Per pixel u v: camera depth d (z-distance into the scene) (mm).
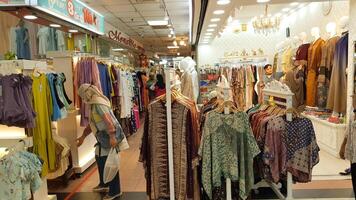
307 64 5820
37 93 3709
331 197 3582
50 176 4176
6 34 6207
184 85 5238
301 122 2852
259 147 2955
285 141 2848
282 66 7500
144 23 11188
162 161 2953
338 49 4945
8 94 3178
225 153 2779
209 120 2768
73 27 5852
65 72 5105
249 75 7773
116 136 3830
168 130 2822
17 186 2824
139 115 9664
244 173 2793
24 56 5785
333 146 4953
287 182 2951
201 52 10430
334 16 5957
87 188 4484
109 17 9820
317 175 4188
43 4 4406
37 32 6148
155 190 2980
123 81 7105
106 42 9344
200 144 2824
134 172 5145
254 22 8961
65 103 4262
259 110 3361
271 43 9859
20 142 3219
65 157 4344
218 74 8359
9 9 4465
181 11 9234
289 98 2855
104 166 4035
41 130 3748
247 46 10078
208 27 6742
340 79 4938
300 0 4492
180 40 16859
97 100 3861
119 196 4102
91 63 5250
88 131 4859
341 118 4895
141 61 16062
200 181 2957
